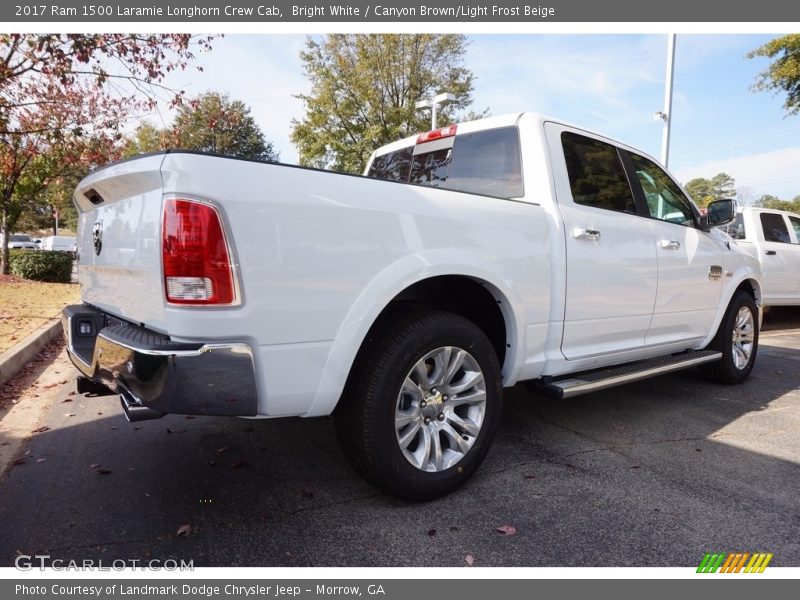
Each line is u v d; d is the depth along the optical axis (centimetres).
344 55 2047
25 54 588
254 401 202
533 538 231
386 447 238
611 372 350
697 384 497
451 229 257
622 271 348
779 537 235
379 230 232
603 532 236
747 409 420
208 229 192
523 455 320
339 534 231
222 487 273
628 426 375
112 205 249
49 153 1207
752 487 282
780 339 776
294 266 208
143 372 196
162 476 285
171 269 194
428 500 260
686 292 411
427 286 292
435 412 261
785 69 1307
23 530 232
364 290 226
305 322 212
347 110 2044
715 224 427
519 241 287
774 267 838
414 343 243
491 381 277
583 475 293
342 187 224
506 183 337
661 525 243
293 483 278
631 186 381
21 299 984
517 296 284
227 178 197
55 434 348
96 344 229
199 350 191
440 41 2011
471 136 365
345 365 223
